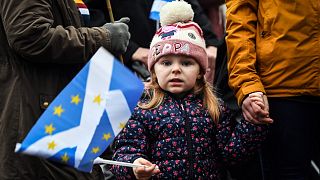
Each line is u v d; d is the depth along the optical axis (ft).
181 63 14.39
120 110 12.07
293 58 15.11
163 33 14.49
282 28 15.12
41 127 11.27
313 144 16.10
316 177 18.04
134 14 18.75
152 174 13.11
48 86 13.37
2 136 13.19
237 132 14.49
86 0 18.31
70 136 11.55
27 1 12.98
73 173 13.53
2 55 13.34
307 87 15.19
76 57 13.37
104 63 11.91
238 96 15.02
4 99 13.28
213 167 14.28
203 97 14.56
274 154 15.96
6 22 13.01
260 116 14.43
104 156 15.03
